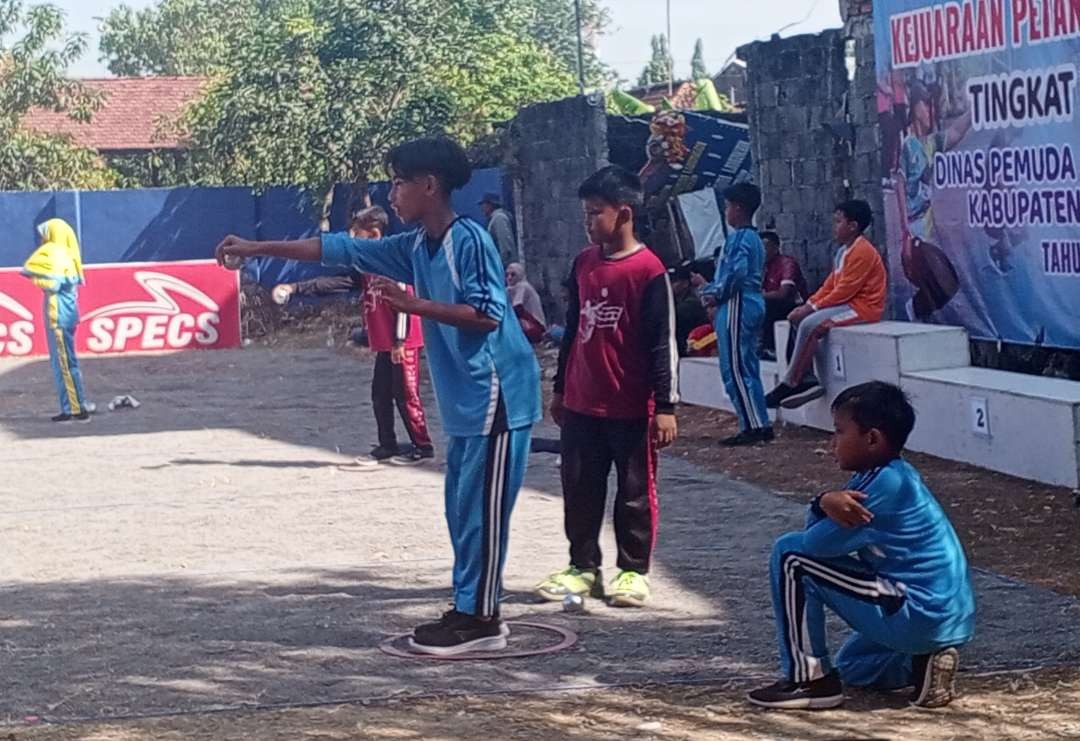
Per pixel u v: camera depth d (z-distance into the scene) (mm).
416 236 6887
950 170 12992
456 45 26500
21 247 25938
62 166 32625
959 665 6484
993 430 10820
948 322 13211
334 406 16562
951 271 13086
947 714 5871
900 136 13703
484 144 25891
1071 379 11945
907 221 13711
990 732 5660
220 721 5949
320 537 9555
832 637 6949
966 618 5879
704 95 27469
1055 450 10219
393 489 11219
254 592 8148
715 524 9586
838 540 5801
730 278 12414
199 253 26625
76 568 8906
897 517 5785
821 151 16266
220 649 7020
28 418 16500
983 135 12516
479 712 5992
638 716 5910
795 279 14625
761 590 7855
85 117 33281
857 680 6191
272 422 15391
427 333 6832
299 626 7406
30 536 9930
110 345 23844
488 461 6746
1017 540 8875
